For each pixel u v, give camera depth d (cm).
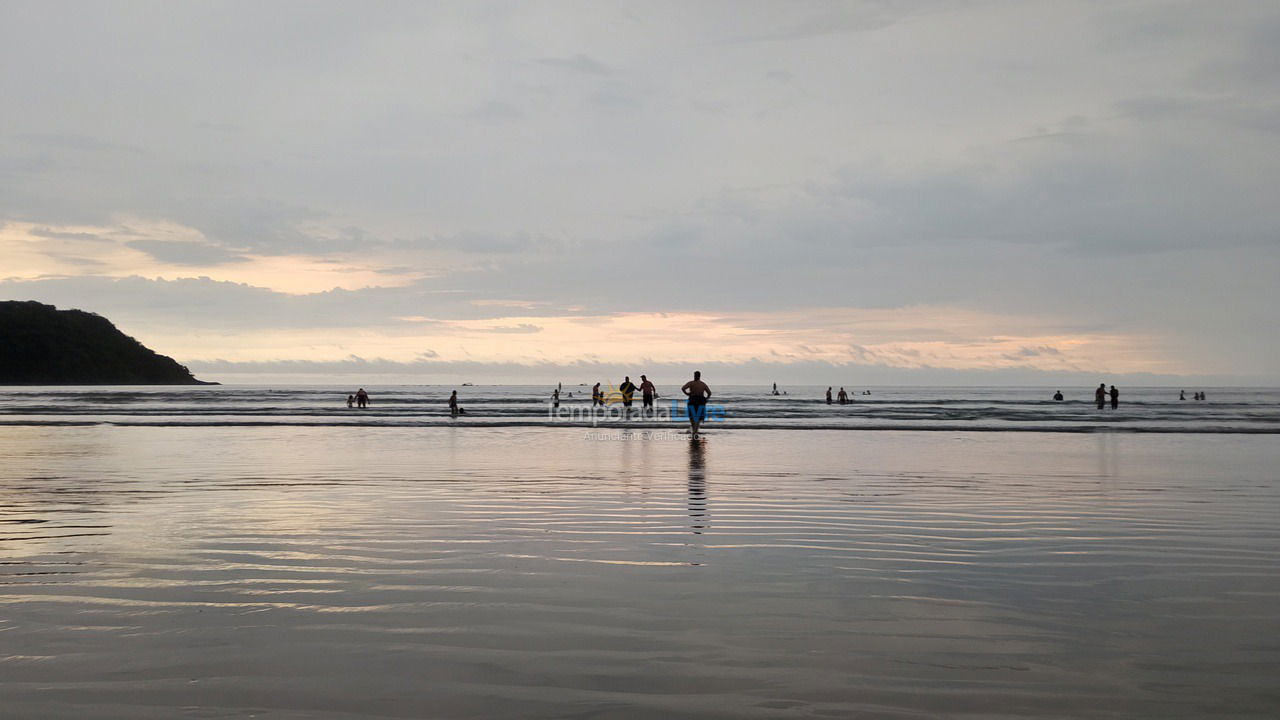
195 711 349
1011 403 5856
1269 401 7225
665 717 344
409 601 522
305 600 523
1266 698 365
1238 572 613
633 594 541
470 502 965
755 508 923
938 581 582
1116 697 366
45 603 513
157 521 828
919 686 379
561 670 398
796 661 412
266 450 1734
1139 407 4994
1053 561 650
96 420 2972
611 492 1056
